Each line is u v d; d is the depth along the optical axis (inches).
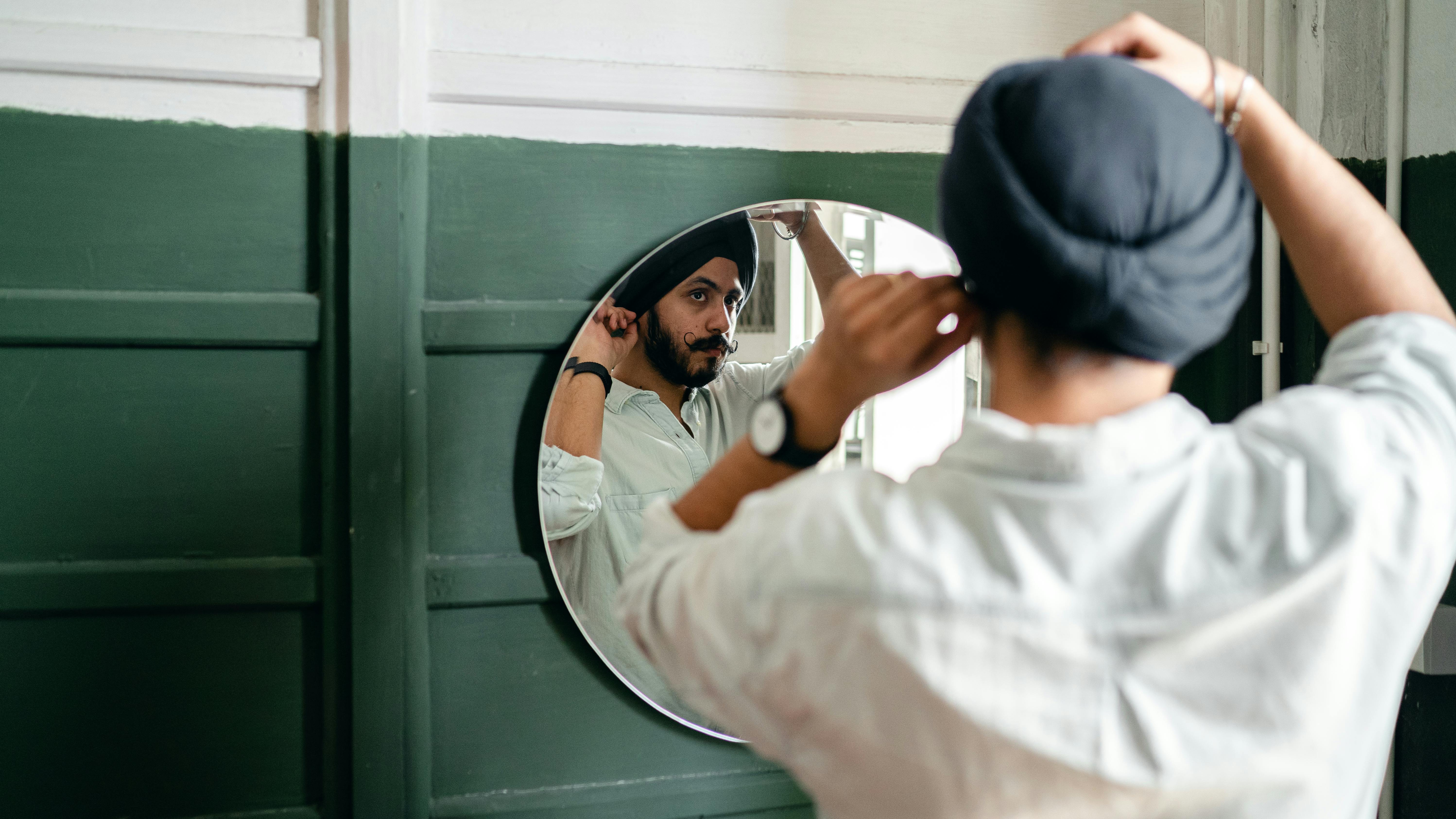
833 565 18.2
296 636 45.4
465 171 45.6
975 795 18.0
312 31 43.9
